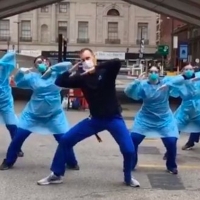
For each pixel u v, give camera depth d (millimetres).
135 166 7629
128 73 59375
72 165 7535
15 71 8289
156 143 10336
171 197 6117
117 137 6477
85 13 75562
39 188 6438
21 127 7457
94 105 6379
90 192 6285
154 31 75000
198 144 10328
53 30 75375
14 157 7531
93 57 6418
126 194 6215
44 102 7367
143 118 7387
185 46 25812
